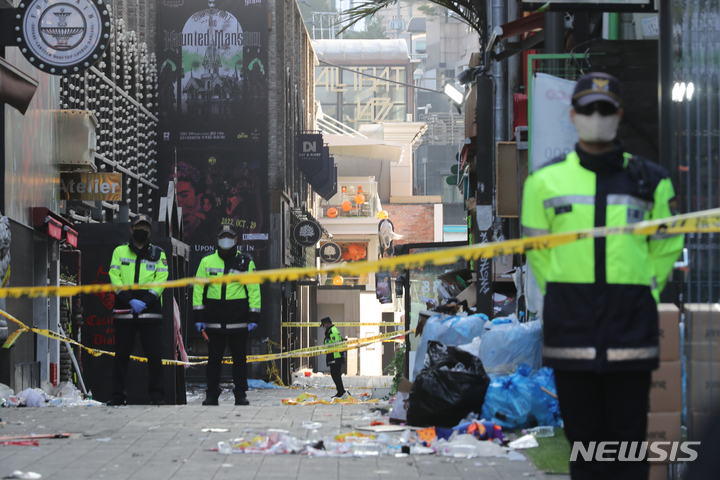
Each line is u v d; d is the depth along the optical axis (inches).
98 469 794.8
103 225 1812.3
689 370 747.4
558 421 1057.5
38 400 1622.8
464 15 2315.5
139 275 1501.0
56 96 2314.2
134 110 3572.8
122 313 1499.8
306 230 4532.5
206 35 4180.6
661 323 732.0
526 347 1136.8
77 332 2356.1
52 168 2258.9
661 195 544.7
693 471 360.5
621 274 526.0
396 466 814.5
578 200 539.2
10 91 1630.2
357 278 6471.5
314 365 6023.6
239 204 4141.2
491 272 1606.8
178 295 1859.0
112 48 3171.8
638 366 519.2
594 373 526.6
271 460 849.5
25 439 982.4
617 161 541.3
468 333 1263.5
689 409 738.2
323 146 5187.0
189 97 4160.9
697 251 783.1
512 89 2092.8
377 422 1120.8
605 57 1251.2
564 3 1133.1
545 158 1221.1
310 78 6432.1
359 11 2032.5
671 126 802.2
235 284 1625.2
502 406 1036.5
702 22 811.4
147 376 1700.3
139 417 1209.4
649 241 551.5
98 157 2918.3
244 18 4197.8
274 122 4188.0
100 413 1263.5
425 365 1116.5
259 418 1203.9
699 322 746.8
